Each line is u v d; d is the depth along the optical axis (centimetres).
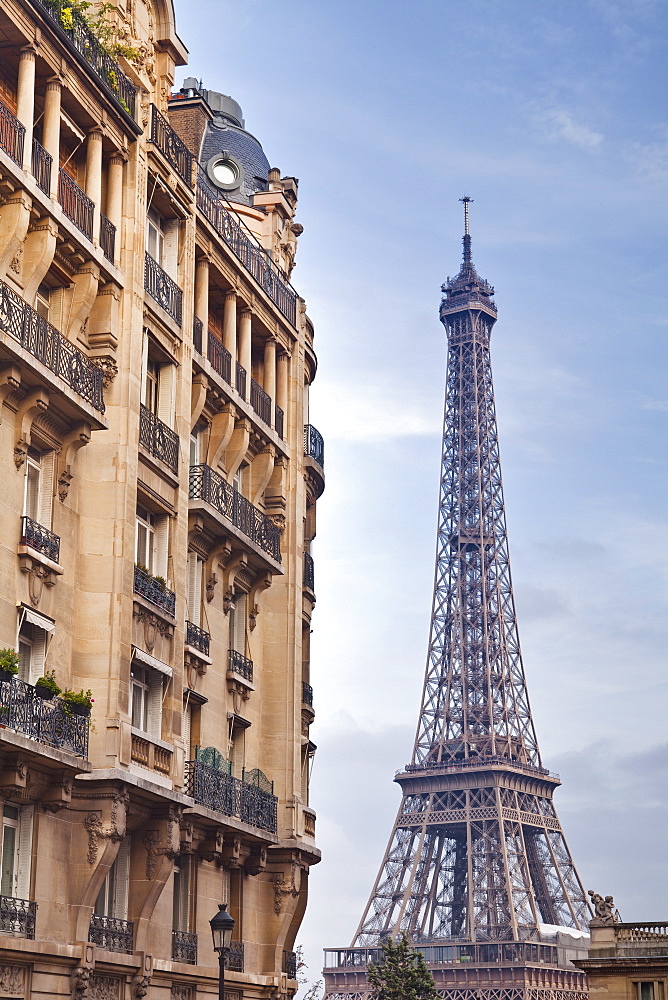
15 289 3716
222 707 5022
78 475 4022
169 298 4619
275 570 5381
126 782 3841
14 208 3631
